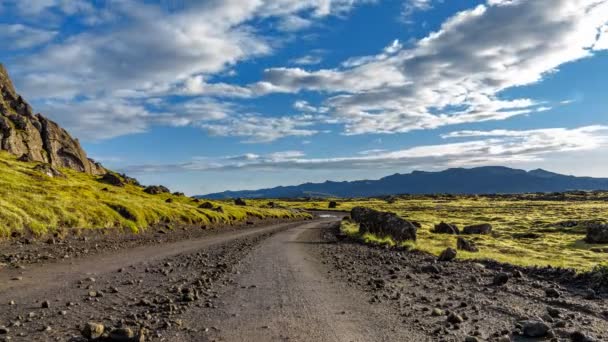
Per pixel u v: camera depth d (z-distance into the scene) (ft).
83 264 79.00
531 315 40.68
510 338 33.01
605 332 34.37
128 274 67.82
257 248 119.14
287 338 33.17
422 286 58.75
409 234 157.28
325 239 171.12
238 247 122.62
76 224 145.28
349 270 75.51
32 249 97.40
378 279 64.08
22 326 35.88
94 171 653.71
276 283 59.82
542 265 81.41
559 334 33.65
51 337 32.76
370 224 174.09
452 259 94.27
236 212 368.89
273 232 212.84
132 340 31.37
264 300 48.01
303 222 366.02
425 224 294.87
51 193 185.57
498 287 57.41
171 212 239.91
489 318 39.81
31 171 292.40
